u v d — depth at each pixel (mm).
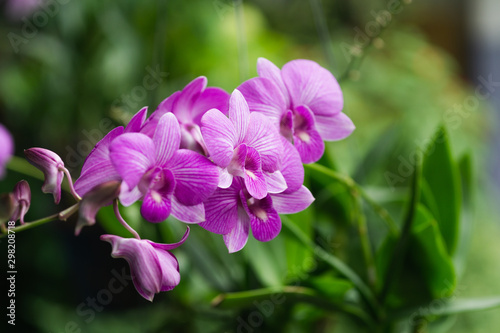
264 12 2271
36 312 1313
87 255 1186
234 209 705
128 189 657
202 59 1724
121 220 674
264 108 729
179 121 727
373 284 873
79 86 1583
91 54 1584
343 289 863
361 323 868
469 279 1401
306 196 727
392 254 863
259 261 893
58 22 1565
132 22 1656
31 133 1689
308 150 747
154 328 967
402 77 1853
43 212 1534
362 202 933
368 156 948
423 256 857
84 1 1537
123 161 653
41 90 1652
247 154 698
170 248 680
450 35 2543
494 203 1735
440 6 2518
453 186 872
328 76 756
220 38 1722
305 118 746
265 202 712
